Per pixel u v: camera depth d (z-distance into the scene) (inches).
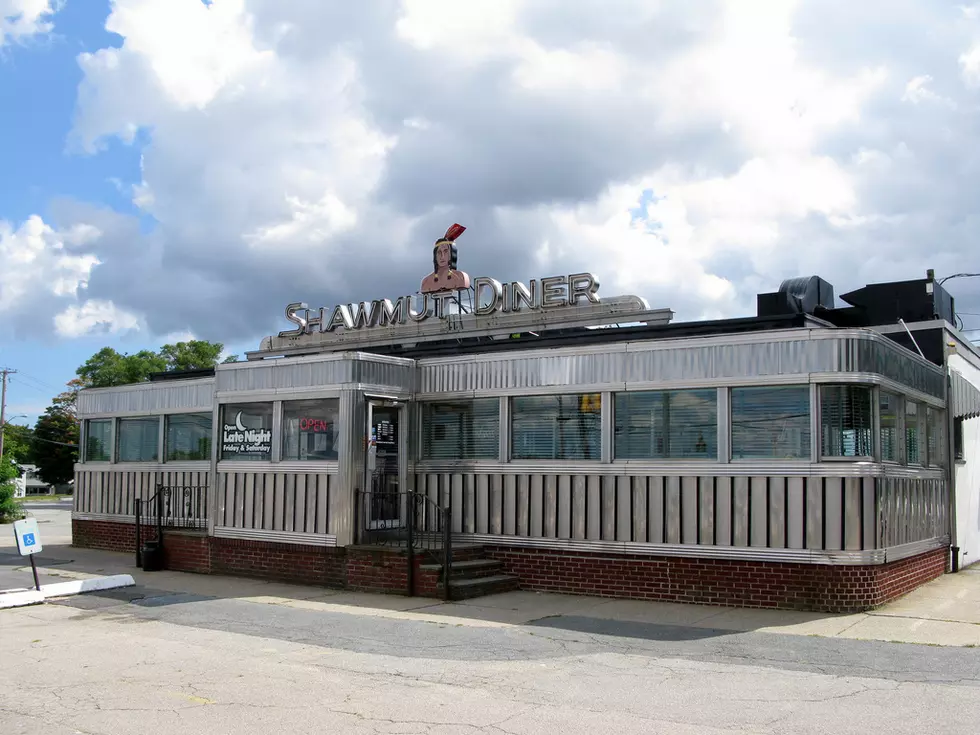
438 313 725.9
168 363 3125.0
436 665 338.6
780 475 458.3
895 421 503.8
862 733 248.2
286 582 569.0
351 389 546.3
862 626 410.0
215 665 341.7
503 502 543.8
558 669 330.6
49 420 3223.4
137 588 551.2
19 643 388.8
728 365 477.4
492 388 555.2
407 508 536.4
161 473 741.3
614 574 501.7
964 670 324.5
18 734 253.1
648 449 501.0
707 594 474.3
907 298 649.6
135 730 256.2
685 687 302.0
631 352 507.5
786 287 689.0
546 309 660.7
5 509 1347.2
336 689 301.9
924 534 542.9
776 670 326.3
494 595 512.1
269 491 583.5
